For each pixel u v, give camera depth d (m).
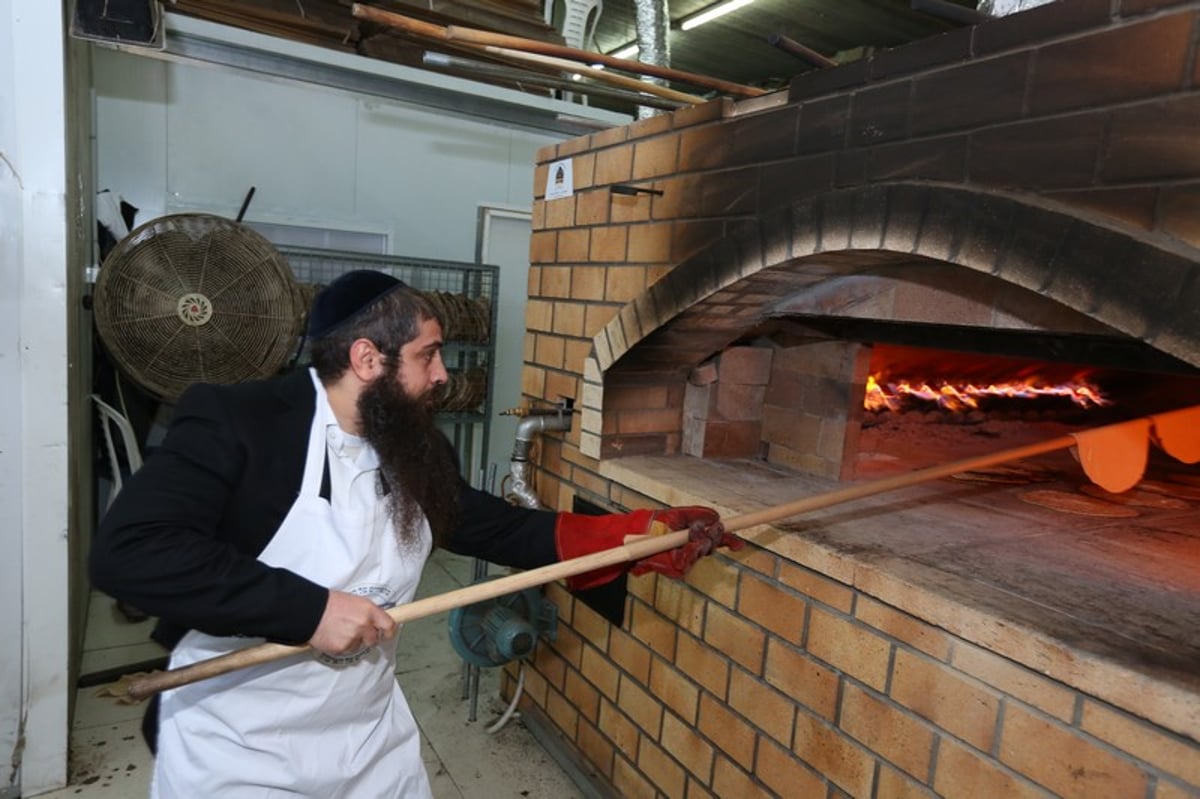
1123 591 1.35
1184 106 1.00
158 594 1.03
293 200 3.75
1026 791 1.16
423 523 1.39
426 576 3.80
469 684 2.78
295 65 3.56
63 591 2.13
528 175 4.40
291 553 1.23
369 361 1.24
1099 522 1.85
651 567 1.53
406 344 1.25
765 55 5.62
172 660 1.37
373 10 2.01
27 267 1.99
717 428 2.35
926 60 1.33
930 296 1.56
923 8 1.33
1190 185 0.99
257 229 3.68
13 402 2.02
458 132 4.14
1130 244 1.04
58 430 2.08
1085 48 1.10
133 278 2.78
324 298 1.27
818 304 1.86
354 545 1.27
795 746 1.60
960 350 1.84
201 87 3.47
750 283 1.78
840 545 1.54
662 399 2.37
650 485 2.05
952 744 1.27
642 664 2.10
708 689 1.86
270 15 3.50
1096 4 1.08
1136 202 1.05
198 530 1.10
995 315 1.43
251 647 1.19
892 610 1.38
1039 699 1.14
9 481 2.04
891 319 1.66
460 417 3.96
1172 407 2.89
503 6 4.09
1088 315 1.10
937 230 1.30
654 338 2.08
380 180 3.96
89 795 2.15
